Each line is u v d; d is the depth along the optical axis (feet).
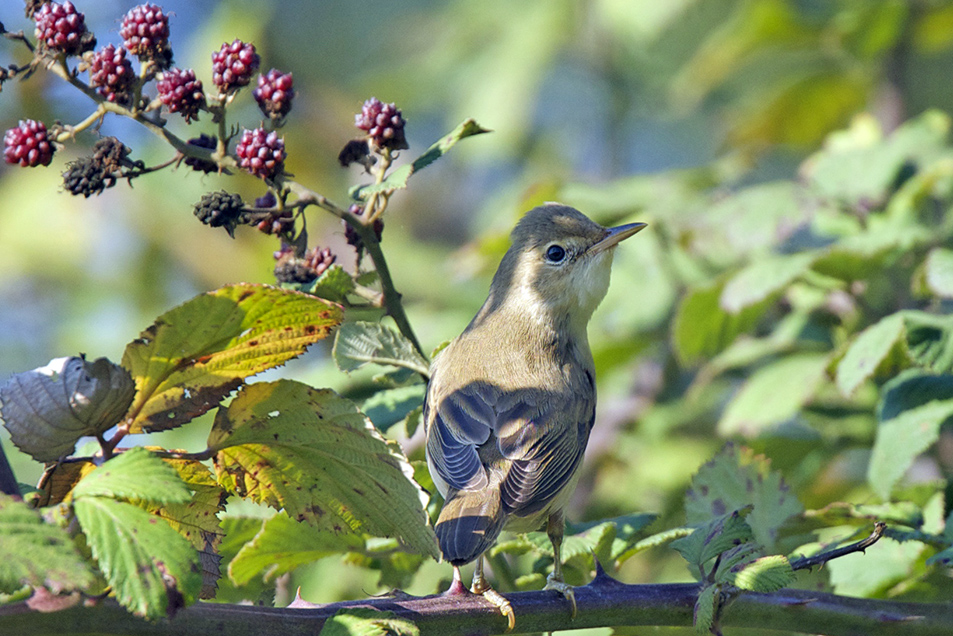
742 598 19.70
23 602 14.43
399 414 26.58
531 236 31.24
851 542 24.77
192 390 16.69
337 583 30.30
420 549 17.13
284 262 22.57
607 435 40.47
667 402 41.57
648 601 19.56
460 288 46.09
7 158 18.19
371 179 49.26
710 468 25.72
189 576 13.50
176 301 50.57
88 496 13.80
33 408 14.99
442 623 18.74
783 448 34.30
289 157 53.21
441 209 61.77
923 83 60.08
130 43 18.31
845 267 30.86
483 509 23.63
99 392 15.07
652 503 39.09
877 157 35.19
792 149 53.26
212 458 17.31
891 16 43.86
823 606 19.62
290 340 16.47
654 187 40.27
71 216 49.88
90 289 50.52
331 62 64.28
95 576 13.93
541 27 55.31
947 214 34.76
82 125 18.44
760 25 46.19
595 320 42.63
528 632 19.38
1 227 50.16
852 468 40.91
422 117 63.98
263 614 16.15
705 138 72.02
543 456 26.50
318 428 16.84
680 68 58.80
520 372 28.76
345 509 17.42
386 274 22.13
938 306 33.78
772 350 35.06
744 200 32.78
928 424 25.50
